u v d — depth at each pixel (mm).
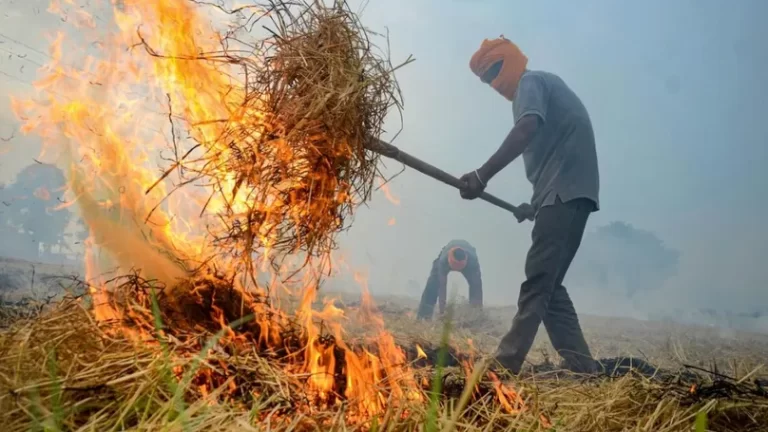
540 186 4195
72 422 1418
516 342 3787
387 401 1771
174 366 1656
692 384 2486
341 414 1633
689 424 2062
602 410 2162
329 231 2547
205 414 1435
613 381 2676
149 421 1412
